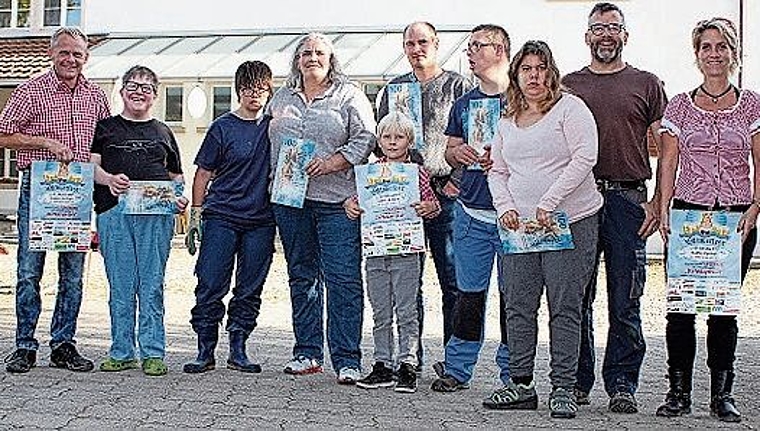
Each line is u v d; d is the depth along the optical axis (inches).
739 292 249.3
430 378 309.7
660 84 262.7
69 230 295.9
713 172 252.5
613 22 259.8
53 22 1048.2
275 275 652.7
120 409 253.8
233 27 1004.6
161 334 304.2
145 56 956.6
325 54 298.4
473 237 280.8
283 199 294.7
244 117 309.1
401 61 875.4
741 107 252.8
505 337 286.0
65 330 306.2
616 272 260.4
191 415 249.8
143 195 298.0
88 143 302.7
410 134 291.9
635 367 264.4
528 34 926.4
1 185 999.6
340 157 292.7
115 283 303.6
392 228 284.8
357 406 265.0
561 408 253.9
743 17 861.8
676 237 251.8
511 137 253.4
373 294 291.4
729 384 258.1
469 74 313.3
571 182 245.9
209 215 308.0
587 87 261.3
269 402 267.4
